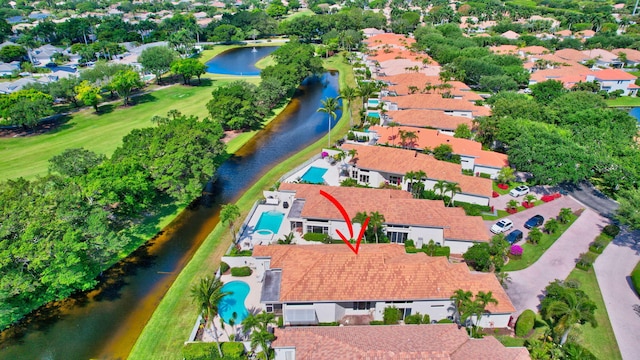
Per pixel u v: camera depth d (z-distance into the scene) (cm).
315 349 3956
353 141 9831
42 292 5253
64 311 5197
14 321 4938
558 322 4200
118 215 6662
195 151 7575
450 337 4119
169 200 7662
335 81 16362
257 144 10394
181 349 4500
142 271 5878
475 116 10512
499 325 4647
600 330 4634
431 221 6003
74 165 7162
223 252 6144
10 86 13325
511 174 7700
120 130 10975
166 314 5044
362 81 14388
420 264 4862
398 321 4762
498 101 10350
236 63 19450
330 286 4653
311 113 12712
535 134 7925
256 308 5016
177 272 5856
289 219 6266
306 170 8531
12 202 5412
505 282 5328
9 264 4953
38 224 5141
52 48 19488
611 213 6944
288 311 4622
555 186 7819
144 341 4678
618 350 4381
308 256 5000
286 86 13588
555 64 15200
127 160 7081
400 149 8100
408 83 12512
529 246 6078
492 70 13988
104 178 6275
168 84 15650
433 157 8250
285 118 12319
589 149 7694
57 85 12394
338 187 6812
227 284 5419
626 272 5544
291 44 17450
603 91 13238
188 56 19750
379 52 17400
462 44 18025
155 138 7706
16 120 10288
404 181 7588
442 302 4688
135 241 6494
